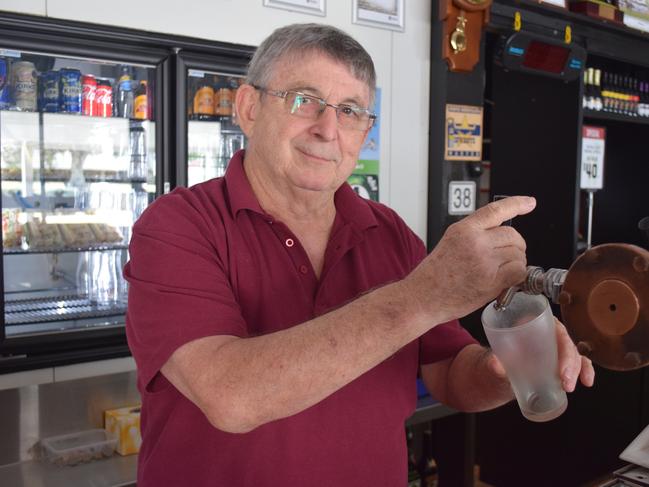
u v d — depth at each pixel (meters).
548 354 0.88
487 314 0.90
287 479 1.14
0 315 2.19
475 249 0.78
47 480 2.05
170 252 1.04
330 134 1.14
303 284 1.21
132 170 2.84
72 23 2.22
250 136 1.25
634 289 0.70
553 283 0.78
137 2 2.35
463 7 2.95
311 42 1.14
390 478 1.25
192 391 0.92
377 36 2.92
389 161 3.00
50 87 2.67
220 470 1.13
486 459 3.82
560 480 3.44
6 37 2.13
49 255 2.90
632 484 1.31
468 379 1.26
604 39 3.51
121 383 2.40
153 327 0.98
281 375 0.86
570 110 3.32
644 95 4.04
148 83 2.70
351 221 1.29
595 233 4.33
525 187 3.54
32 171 2.70
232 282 1.15
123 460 2.20
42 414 2.26
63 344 2.31
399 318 0.84
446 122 3.06
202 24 2.48
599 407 3.50
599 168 3.94
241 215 1.18
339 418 1.19
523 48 3.07
